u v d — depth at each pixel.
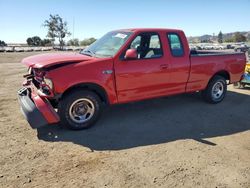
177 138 4.80
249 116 6.09
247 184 3.43
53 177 3.51
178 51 5.97
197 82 6.42
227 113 6.27
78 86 4.89
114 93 5.21
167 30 5.85
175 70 5.89
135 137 4.81
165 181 3.45
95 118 5.17
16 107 6.49
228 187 3.36
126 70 5.21
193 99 7.36
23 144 4.45
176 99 7.33
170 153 4.21
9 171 3.63
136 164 3.86
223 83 6.99
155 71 5.58
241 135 4.99
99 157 4.05
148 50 5.57
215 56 6.63
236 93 8.37
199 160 4.00
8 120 5.55
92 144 4.49
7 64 17.70
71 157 4.04
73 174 3.58
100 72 4.94
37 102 4.71
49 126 5.23
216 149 4.38
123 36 5.50
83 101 4.97
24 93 5.42
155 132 5.05
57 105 5.08
